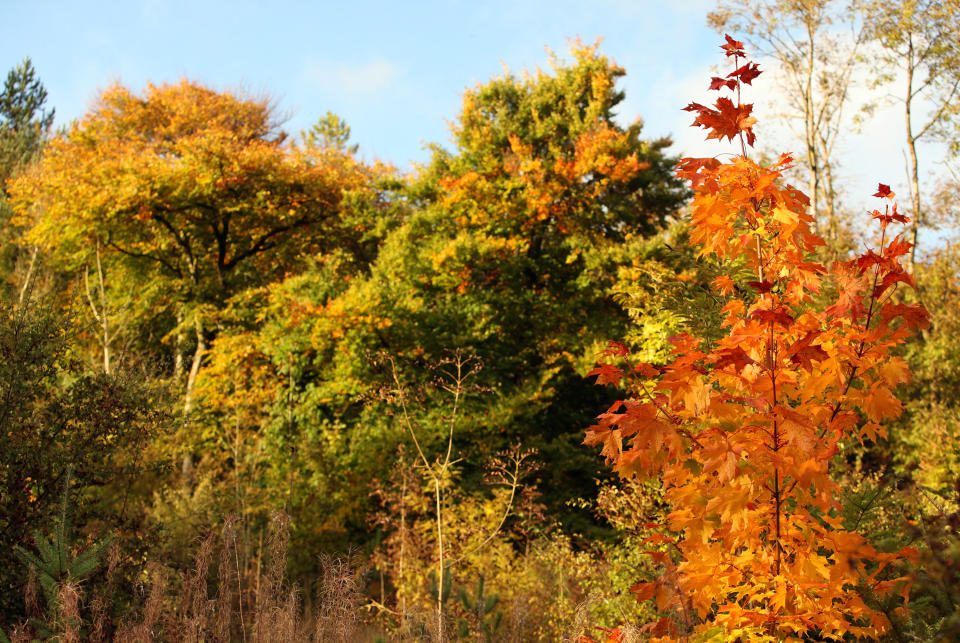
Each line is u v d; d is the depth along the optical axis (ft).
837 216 55.01
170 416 24.64
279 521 19.16
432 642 18.45
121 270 69.87
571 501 26.48
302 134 94.84
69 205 62.80
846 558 9.73
